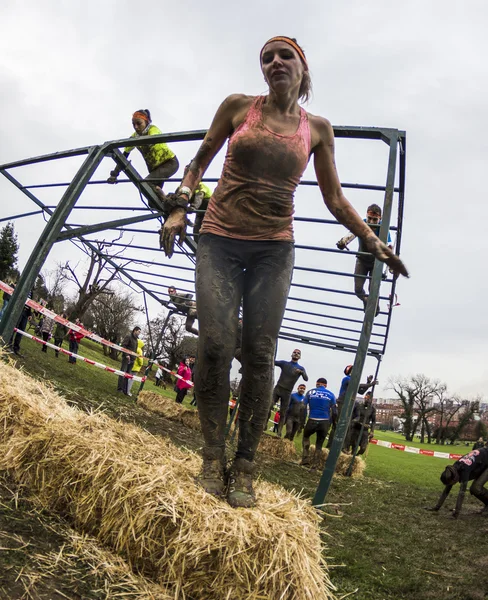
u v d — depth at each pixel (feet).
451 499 26.84
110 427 9.32
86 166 16.47
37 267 15.21
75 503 7.31
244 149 7.67
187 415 32.01
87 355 80.59
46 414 8.44
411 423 239.09
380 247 8.09
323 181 8.64
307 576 6.30
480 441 24.18
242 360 7.98
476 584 11.84
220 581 6.19
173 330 109.09
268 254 7.98
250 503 7.27
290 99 7.85
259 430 7.88
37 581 5.22
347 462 32.35
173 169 19.86
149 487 6.73
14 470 7.91
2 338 14.30
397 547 14.58
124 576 6.18
